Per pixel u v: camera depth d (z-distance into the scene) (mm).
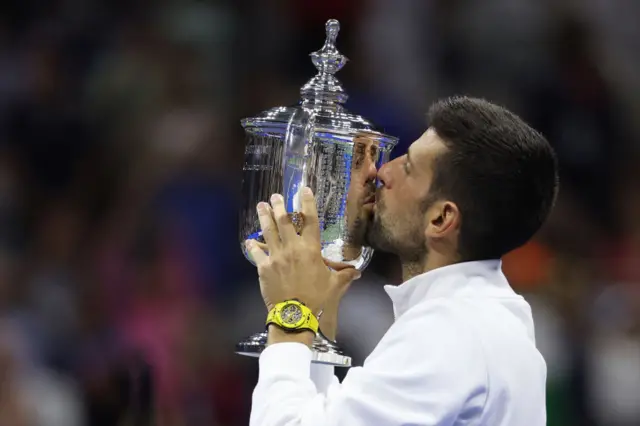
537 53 17312
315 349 6746
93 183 15633
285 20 16969
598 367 14211
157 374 13250
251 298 14586
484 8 17406
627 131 17094
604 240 16234
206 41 16719
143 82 16312
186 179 15523
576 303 14867
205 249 15016
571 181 16703
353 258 6965
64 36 16656
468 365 5941
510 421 6023
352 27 17047
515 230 6457
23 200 15570
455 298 6289
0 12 16625
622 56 17484
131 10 16797
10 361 12945
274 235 6707
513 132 6398
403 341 6094
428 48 17266
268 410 6188
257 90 16609
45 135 16031
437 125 6562
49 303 14336
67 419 12773
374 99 16469
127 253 14914
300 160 6840
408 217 6586
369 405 5883
